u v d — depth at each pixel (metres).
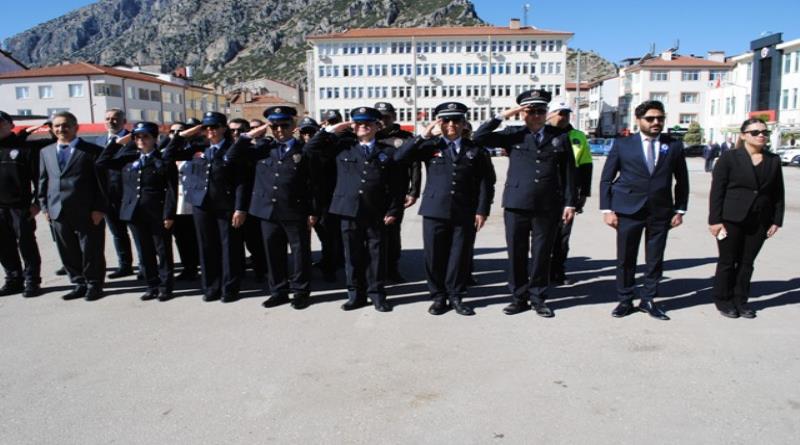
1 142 5.80
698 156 46.09
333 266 6.64
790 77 43.34
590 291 5.95
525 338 4.54
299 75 141.62
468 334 4.66
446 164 5.18
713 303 5.44
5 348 4.45
